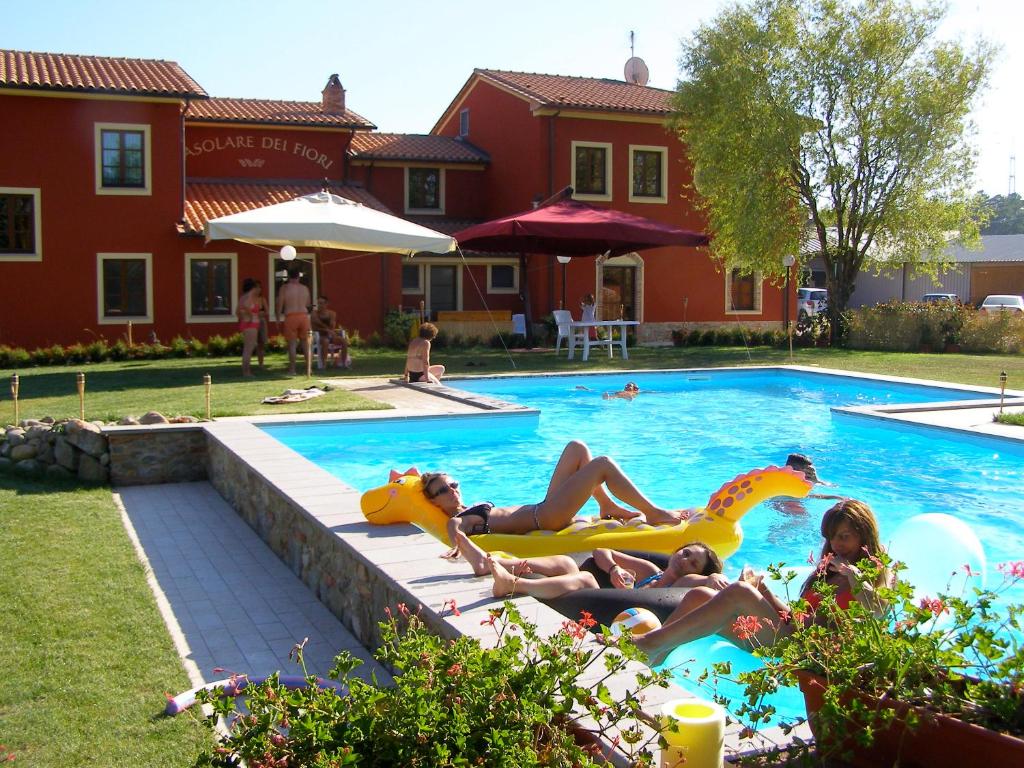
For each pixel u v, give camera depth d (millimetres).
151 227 24719
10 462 10344
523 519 6625
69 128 23938
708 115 27578
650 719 3158
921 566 5473
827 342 27562
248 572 7375
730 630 4660
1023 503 9359
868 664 3146
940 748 2963
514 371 19969
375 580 5516
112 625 5770
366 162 29766
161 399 14344
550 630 4324
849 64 25812
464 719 2828
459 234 22141
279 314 18234
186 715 4465
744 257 27375
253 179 28547
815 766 3260
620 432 13609
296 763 2816
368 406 13625
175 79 25406
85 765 3984
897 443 12570
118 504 9641
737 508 6816
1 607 6047
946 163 26016
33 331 24000
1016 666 2916
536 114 28516
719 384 19047
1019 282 45531
